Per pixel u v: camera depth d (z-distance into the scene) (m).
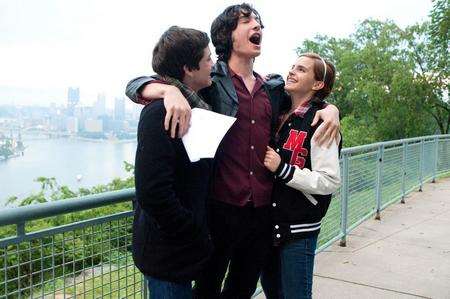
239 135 2.08
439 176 10.15
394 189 7.07
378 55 25.36
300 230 2.20
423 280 4.07
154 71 1.86
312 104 2.30
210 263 2.13
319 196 2.22
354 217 5.44
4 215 1.63
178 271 1.72
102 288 2.11
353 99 26.05
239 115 2.08
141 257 1.76
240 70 2.16
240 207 2.08
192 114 1.77
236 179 2.07
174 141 1.66
